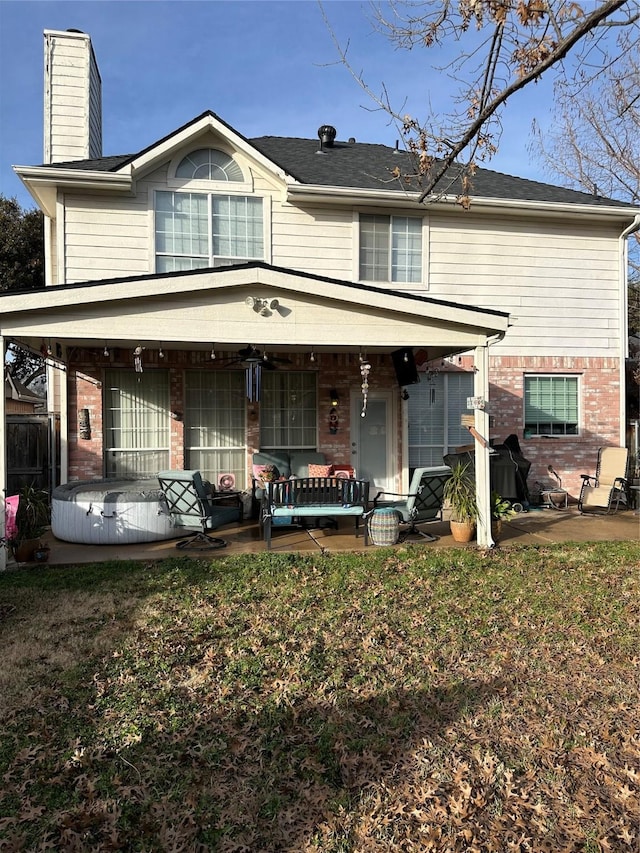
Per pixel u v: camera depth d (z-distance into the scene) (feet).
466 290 37.70
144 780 9.96
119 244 33.06
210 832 8.82
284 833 8.80
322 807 9.30
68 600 18.78
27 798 9.50
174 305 22.77
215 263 34.32
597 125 52.44
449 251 37.45
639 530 29.66
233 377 35.42
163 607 18.13
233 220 34.60
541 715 11.87
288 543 26.91
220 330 23.21
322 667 13.99
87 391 33.09
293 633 16.11
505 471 34.73
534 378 39.24
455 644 15.34
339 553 24.79
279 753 10.68
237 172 34.68
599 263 39.70
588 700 12.46
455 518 27.09
